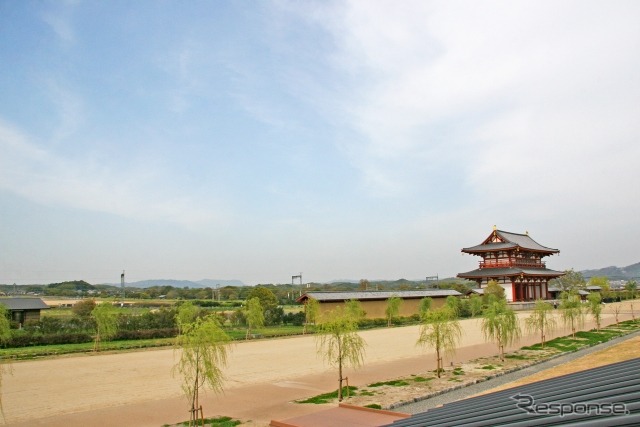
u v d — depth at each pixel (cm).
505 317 4325
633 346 4453
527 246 12544
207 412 2569
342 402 2700
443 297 9856
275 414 2511
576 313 5881
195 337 2186
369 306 8388
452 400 2742
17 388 3158
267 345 5434
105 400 2834
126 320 6431
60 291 18188
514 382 3152
